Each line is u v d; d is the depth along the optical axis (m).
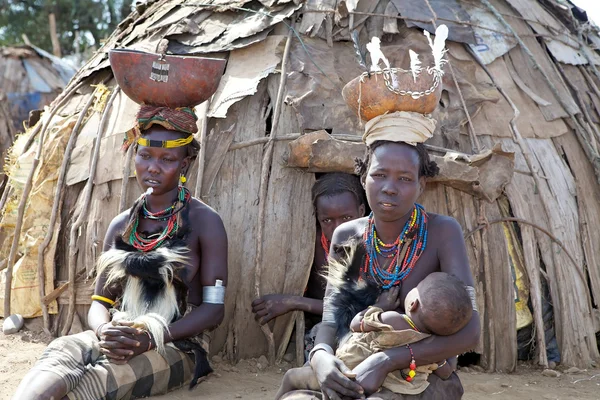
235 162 4.55
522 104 4.98
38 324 4.93
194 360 3.80
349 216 4.22
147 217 3.81
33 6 21.66
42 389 3.10
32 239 4.90
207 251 3.84
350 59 4.78
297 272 4.41
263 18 4.84
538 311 4.50
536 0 5.76
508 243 4.68
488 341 4.45
